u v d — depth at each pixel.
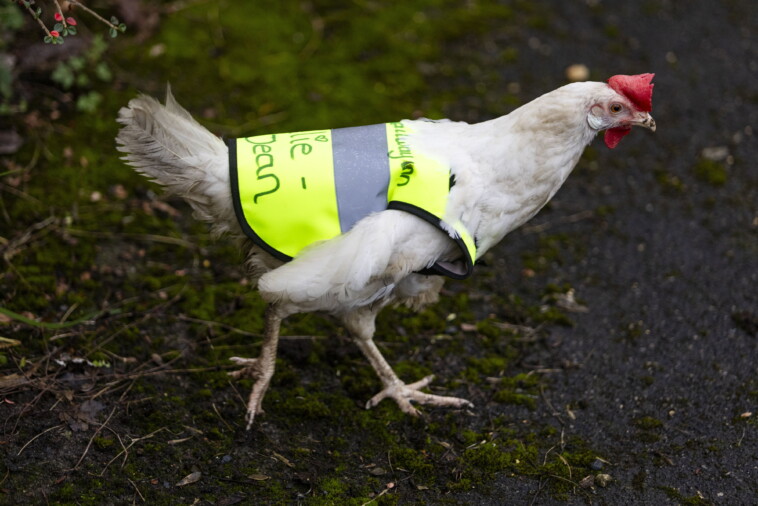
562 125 3.90
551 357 5.04
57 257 5.18
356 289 3.78
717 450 4.30
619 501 4.03
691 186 6.29
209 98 6.61
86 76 6.46
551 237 5.95
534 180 3.98
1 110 5.87
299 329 5.07
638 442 4.41
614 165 6.52
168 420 4.29
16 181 5.62
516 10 8.02
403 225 3.78
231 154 3.86
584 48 7.57
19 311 4.77
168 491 3.90
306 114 6.57
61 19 4.18
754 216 5.98
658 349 5.04
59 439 4.04
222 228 4.10
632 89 3.86
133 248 5.43
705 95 7.07
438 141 4.01
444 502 4.02
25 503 3.70
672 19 7.94
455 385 4.82
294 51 7.23
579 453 4.33
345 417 4.55
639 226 6.01
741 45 7.61
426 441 4.41
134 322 4.88
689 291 5.45
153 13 7.24
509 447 4.37
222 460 4.12
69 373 4.43
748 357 4.91
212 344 4.88
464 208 3.89
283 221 3.81
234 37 7.23
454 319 5.31
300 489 4.03
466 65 7.32
